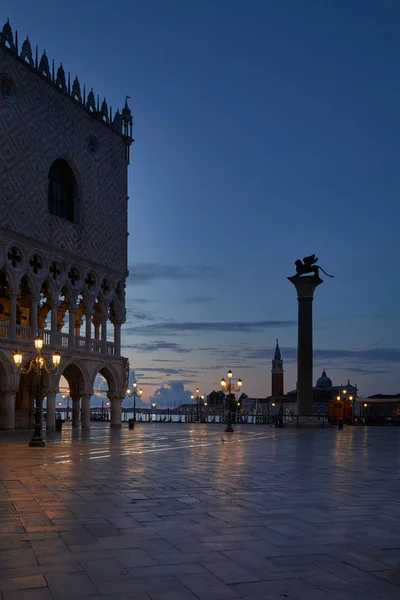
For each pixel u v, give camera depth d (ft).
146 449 99.81
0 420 151.12
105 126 195.11
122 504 42.91
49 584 24.48
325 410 577.43
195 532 33.86
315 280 217.77
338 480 58.70
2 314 174.81
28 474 61.00
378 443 124.57
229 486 53.11
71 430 172.96
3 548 30.04
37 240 159.43
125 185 203.92
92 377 181.27
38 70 165.99
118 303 196.54
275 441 130.31
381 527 35.78
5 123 152.25
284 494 48.60
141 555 28.86
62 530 34.14
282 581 25.16
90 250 182.70
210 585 24.50
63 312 196.13
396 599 23.21
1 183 149.18
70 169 179.83
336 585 24.72
